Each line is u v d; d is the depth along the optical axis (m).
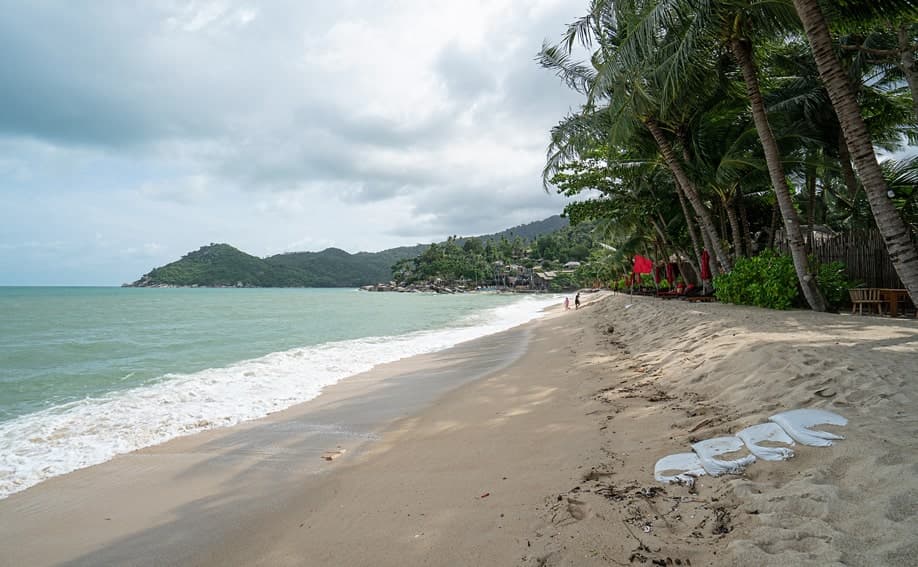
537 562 2.54
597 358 9.14
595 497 3.16
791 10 10.42
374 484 4.17
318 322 26.22
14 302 52.00
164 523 3.76
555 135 17.00
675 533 2.61
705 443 3.62
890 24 10.98
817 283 10.98
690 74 12.74
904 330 6.93
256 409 7.32
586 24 11.75
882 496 2.44
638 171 19.17
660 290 27.83
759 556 2.21
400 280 162.62
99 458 5.32
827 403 3.98
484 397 7.13
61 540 3.56
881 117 16.22
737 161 13.57
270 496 4.17
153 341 17.23
